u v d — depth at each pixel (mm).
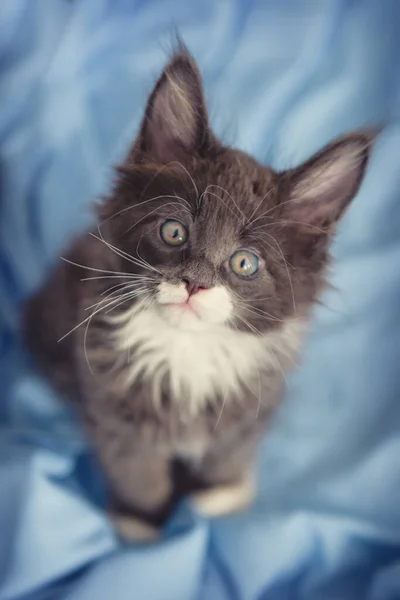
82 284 429
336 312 516
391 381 519
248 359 413
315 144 574
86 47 593
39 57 582
